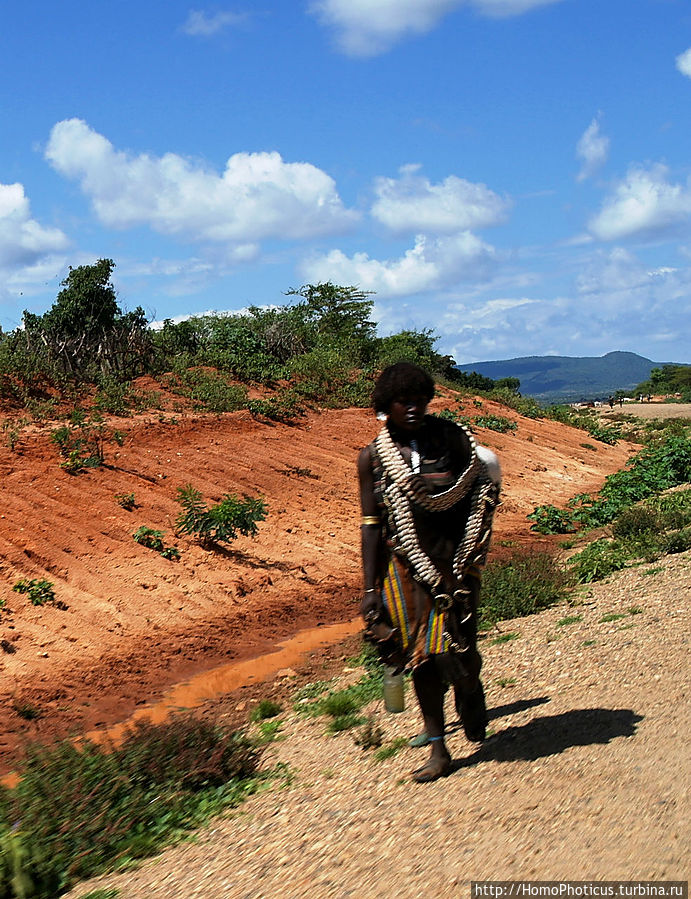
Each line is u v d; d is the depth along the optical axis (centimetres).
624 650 645
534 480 2223
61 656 960
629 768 402
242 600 1191
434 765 451
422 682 448
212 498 1491
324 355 2633
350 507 1667
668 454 2208
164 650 1011
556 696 555
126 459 1511
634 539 1276
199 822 505
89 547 1197
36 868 452
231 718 798
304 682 897
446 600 423
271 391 2272
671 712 472
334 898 338
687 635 654
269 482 1645
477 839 360
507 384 8581
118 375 2016
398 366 422
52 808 508
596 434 3064
